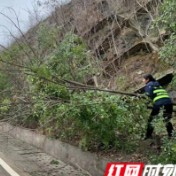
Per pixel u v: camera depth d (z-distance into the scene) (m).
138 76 7.71
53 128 6.17
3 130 10.80
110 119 4.24
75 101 4.35
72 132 5.54
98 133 4.71
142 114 4.41
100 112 4.14
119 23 10.09
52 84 4.88
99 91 4.81
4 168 5.61
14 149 7.55
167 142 3.72
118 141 4.89
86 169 5.18
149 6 9.06
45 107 4.66
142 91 7.06
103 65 8.75
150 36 8.32
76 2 10.96
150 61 7.94
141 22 9.16
